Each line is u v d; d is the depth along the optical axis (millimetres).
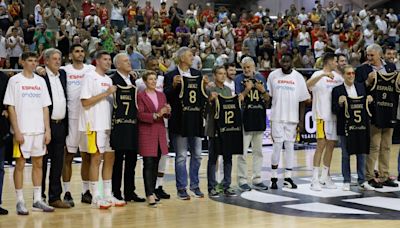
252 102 7582
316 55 17438
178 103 7129
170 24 17781
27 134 6277
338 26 18969
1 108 6207
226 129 7312
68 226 5789
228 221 6020
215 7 24328
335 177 8969
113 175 6984
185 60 7188
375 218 6125
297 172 9555
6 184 8430
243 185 7719
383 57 8516
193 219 6117
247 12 21250
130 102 6719
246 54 15195
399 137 11914
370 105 7727
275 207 6699
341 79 7766
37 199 6516
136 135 6766
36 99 6336
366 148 7617
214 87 7418
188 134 7051
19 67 13961
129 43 14969
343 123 7617
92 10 17016
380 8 23672
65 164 6875
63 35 14664
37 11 16250
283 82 7727
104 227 5750
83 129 6648
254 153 7820
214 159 7375
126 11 17828
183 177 7254
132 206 6801
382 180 8055
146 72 6906
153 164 6816
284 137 7812
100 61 6664
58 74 6645
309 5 23734
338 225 5812
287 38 17297
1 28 15758
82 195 7078
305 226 5781
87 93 6586
